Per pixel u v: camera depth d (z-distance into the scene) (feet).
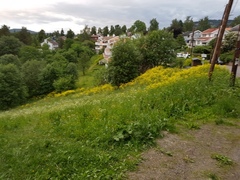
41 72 149.07
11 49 258.37
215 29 250.16
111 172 12.42
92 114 21.67
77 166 13.19
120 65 75.05
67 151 14.62
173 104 23.09
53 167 13.15
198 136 17.49
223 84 33.55
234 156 14.73
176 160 13.94
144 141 15.88
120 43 77.10
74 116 22.29
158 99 24.80
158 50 87.35
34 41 357.41
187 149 15.35
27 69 151.02
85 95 79.51
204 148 15.61
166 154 14.60
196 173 12.73
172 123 19.39
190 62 108.47
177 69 65.46
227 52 128.88
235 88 31.60
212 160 14.14
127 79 74.33
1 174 12.66
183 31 356.38
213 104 24.72
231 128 19.31
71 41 337.93
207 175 12.57
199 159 14.20
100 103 29.17
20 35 350.02
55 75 149.38
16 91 121.19
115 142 15.83
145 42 88.99
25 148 15.51
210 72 37.22
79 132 17.63
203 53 170.19
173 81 40.93
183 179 12.16
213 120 20.90
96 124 18.72
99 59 251.60
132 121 18.48
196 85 31.89
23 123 23.59
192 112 22.56
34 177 12.35
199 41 247.91
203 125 19.81
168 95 26.53
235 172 13.00
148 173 12.54
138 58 79.46
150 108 22.11
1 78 118.01
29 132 19.84
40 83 147.84
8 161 14.01
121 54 75.25
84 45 339.16
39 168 13.16
